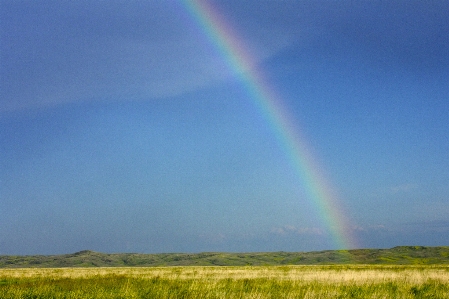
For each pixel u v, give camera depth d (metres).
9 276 49.91
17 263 153.50
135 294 24.38
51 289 27.03
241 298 23.31
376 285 30.02
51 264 150.62
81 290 26.38
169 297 23.83
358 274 39.72
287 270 61.66
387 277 36.38
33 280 38.28
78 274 54.31
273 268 74.50
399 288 28.41
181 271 60.59
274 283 31.52
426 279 35.84
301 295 24.02
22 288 27.52
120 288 27.69
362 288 27.66
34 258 165.88
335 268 68.50
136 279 36.56
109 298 23.77
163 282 32.66
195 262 149.38
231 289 26.58
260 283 31.44
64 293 25.03
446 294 26.30
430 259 126.25
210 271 59.22
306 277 36.84
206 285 28.23
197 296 23.98
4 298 23.91
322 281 32.91
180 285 29.19
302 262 140.12
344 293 25.14
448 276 38.94
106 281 34.22
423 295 25.66
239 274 47.56
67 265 147.38
